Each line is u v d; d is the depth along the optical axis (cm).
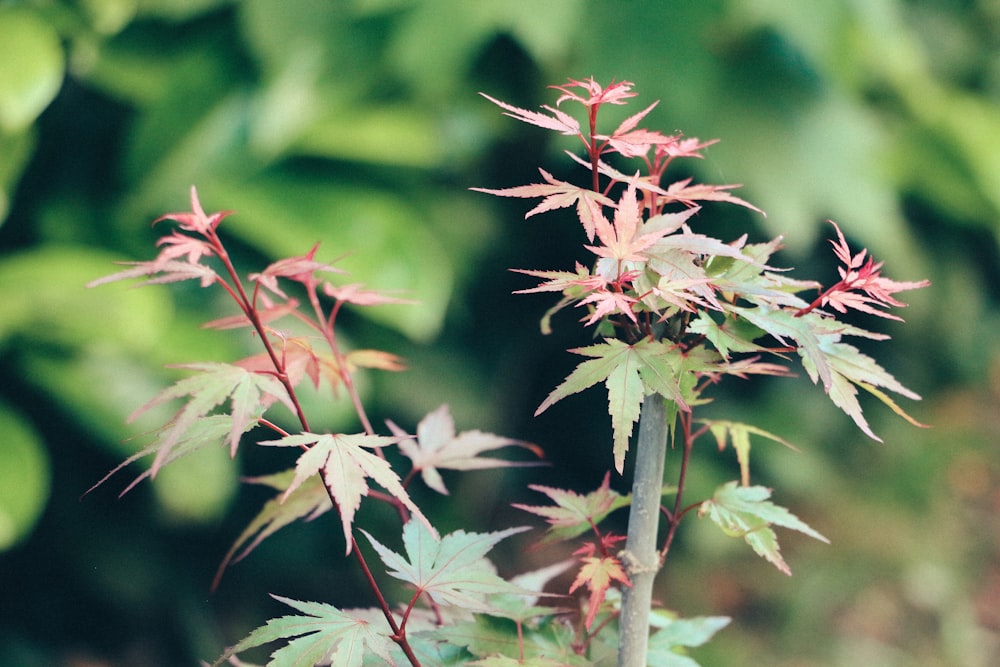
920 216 306
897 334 312
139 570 218
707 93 214
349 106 219
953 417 361
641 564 86
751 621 258
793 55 233
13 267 181
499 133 232
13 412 180
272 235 195
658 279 83
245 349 196
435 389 231
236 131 206
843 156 235
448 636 87
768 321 82
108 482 211
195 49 214
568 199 83
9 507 165
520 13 202
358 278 192
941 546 296
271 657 82
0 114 165
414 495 246
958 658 253
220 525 226
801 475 280
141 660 218
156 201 199
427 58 207
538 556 263
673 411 84
